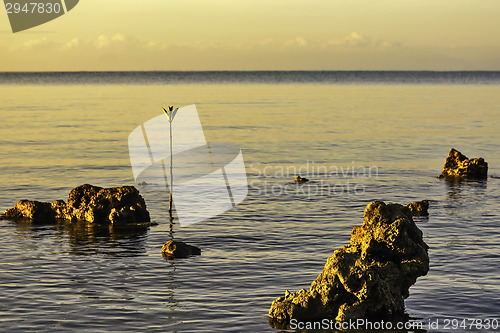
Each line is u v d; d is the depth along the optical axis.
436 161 98.75
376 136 134.62
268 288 38.03
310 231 53.38
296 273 41.09
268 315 33.59
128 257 44.78
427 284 38.66
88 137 128.62
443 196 69.81
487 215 59.50
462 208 62.91
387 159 100.75
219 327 32.12
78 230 53.12
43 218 57.16
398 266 34.28
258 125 157.88
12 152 106.62
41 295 36.59
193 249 46.25
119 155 103.31
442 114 195.00
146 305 35.12
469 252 46.09
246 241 49.81
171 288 38.00
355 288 32.72
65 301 35.62
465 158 84.94
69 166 91.69
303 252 46.47
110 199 56.75
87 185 58.50
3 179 80.38
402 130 146.62
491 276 40.38
